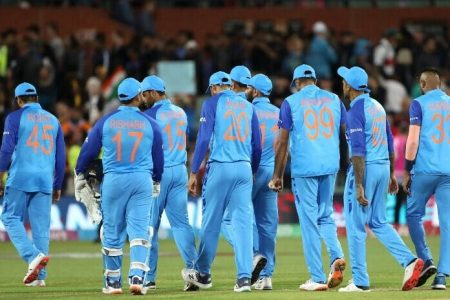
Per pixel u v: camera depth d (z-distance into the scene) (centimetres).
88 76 10281
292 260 6638
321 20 11412
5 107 9800
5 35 10381
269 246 4888
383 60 10512
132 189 4494
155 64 9794
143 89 4962
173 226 4928
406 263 4547
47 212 5125
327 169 4619
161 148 4572
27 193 5078
